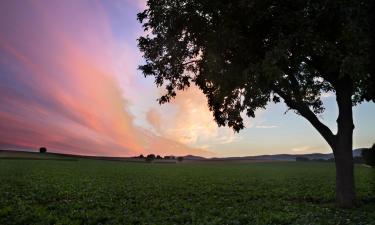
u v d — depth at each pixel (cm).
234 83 2005
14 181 3606
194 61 2195
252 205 2095
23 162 8631
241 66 1920
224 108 2306
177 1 1989
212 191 2911
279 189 3069
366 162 6738
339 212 1795
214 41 1862
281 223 1568
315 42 1703
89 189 2995
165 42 2075
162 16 1995
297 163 12250
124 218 1703
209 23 1964
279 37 1706
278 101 2341
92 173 5375
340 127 2041
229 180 4250
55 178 4128
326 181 4012
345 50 1694
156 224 1573
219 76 1980
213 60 1923
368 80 1927
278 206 2031
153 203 2195
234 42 1797
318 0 1647
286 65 1845
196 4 1922
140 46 2145
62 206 2030
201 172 6316
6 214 1730
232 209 1930
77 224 1553
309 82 2488
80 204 2111
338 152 2034
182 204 2142
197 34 2019
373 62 1745
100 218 1692
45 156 13525
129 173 5656
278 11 1745
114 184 3547
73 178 4219
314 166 9612
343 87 2031
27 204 2059
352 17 1603
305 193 2700
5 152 13875
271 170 7200
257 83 1902
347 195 1978
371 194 2548
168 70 2198
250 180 4250
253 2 1664
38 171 5350
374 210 1850
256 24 1812
